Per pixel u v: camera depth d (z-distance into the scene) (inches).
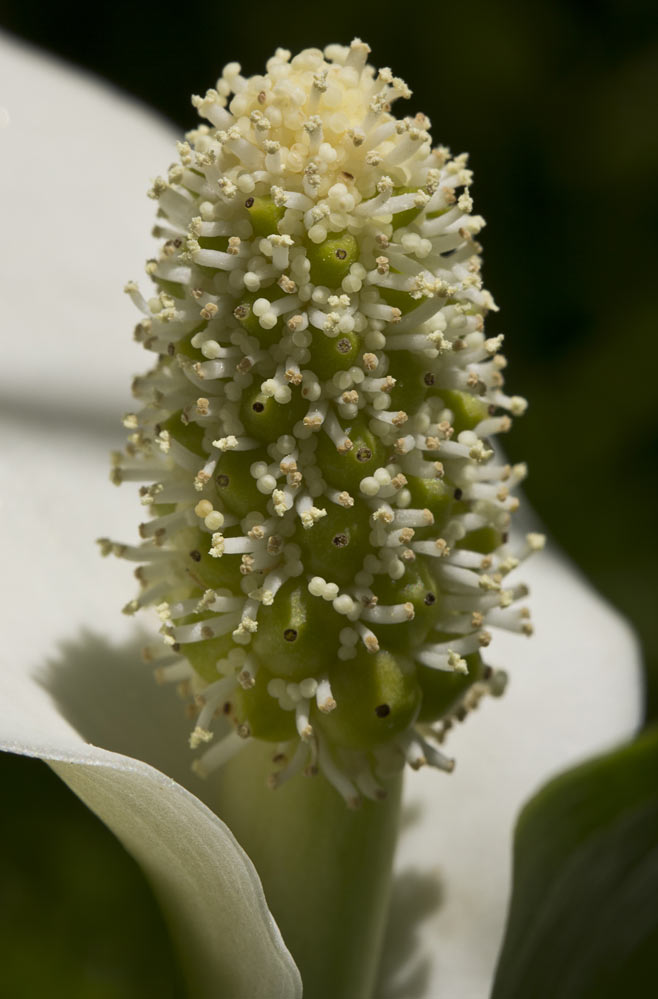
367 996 4.2
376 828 4.0
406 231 3.8
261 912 3.8
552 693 4.6
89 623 4.2
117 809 3.8
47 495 4.4
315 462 3.8
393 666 3.9
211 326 3.8
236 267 3.8
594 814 4.2
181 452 3.9
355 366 3.8
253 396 3.8
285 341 3.8
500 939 4.4
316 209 3.8
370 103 3.8
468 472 3.9
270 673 3.9
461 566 3.9
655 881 4.3
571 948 4.4
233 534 3.9
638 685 4.7
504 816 4.5
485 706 4.6
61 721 3.9
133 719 4.2
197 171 3.9
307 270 3.8
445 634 4.0
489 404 4.0
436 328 3.8
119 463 4.0
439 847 4.5
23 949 5.4
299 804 4.0
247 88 3.8
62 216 4.8
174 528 3.9
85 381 4.6
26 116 4.9
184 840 3.7
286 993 3.9
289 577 3.8
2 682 3.9
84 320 4.7
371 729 3.9
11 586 4.2
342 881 4.0
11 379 4.5
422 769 4.5
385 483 3.8
